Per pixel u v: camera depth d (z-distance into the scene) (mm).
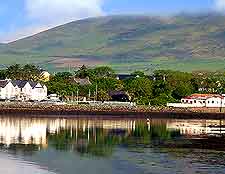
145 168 54031
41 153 66312
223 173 50875
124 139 86875
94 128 116438
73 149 71188
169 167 54469
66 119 160125
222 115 194375
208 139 86750
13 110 181625
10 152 66688
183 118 185500
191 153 66312
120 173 51406
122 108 192500
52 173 51469
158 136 93625
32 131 103125
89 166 55656
